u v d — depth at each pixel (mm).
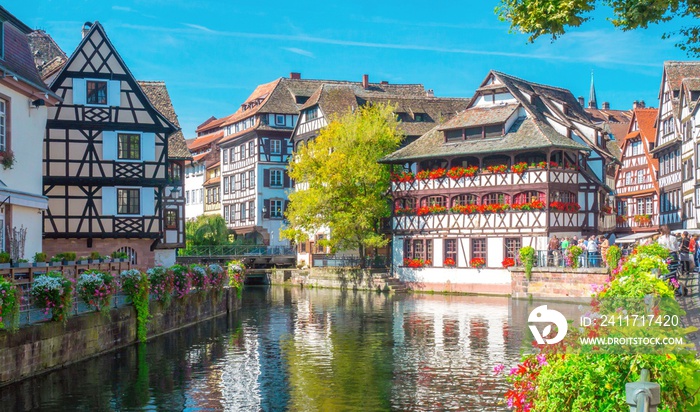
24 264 17750
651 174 58562
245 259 58531
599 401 6930
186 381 16734
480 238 43250
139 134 36188
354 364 19078
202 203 80250
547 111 46781
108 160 35750
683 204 46688
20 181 23547
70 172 35312
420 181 45938
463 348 21641
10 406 14070
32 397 14797
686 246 25016
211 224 60625
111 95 35906
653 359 6766
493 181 42781
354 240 49188
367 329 26141
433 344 22453
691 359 6879
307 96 68000
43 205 24469
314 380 17047
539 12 10984
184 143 46469
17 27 24062
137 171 36062
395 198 47312
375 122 48406
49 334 16594
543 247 40844
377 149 48062
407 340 23328
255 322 28406
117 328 20375
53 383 16062
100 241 36125
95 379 16547
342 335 24562
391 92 68750
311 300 39438
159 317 24000
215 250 58406
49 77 36406
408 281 46219
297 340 23328
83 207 35594
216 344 22281
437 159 45438
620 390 6844
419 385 16500
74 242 35781
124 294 21781
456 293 43781
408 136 54469
